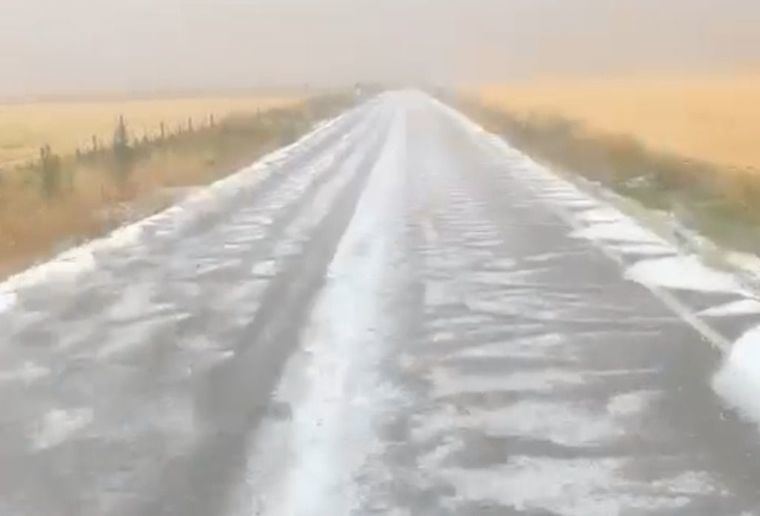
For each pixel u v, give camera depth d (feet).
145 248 50.96
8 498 19.80
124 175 75.72
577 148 103.24
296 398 25.66
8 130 169.68
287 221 59.52
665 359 28.81
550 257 45.80
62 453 22.27
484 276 41.55
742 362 28.19
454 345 30.68
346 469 20.81
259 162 104.88
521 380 27.02
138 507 19.19
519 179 81.00
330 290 39.11
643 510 18.65
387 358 29.30
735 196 63.77
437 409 24.62
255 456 21.67
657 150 100.22
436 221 57.72
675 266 43.24
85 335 33.14
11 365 29.68
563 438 22.53
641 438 22.44
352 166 95.66
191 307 36.96
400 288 39.24
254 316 35.17
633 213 59.93
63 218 56.49
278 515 18.58
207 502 19.31
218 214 63.41
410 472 20.65
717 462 20.94
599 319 33.83
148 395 26.35
